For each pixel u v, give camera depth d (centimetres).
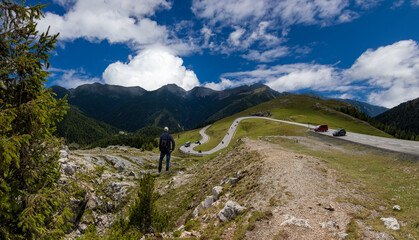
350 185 1748
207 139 14275
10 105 611
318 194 1565
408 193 1457
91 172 786
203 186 3488
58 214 713
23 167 678
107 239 1256
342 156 3169
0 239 587
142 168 7244
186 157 9475
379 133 9131
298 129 7138
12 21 642
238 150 4522
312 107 17550
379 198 1431
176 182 4772
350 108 18138
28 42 676
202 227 1602
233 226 1364
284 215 1287
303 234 1055
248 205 1633
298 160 2581
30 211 606
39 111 636
